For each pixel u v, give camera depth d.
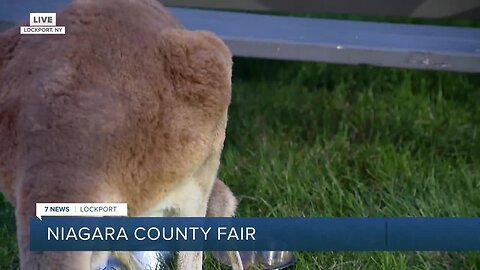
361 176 4.26
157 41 2.54
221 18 4.43
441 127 4.75
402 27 4.46
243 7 4.48
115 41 2.49
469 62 4.02
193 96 2.49
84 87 2.38
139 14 2.63
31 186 2.23
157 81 2.47
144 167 2.40
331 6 4.46
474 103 5.05
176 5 4.49
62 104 2.33
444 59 4.04
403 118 4.78
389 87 5.29
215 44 2.59
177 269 3.05
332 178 4.07
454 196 3.97
